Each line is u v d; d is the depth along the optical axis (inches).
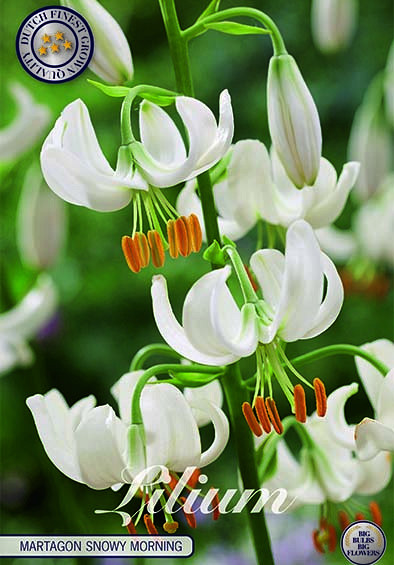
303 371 61.9
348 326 63.9
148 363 63.3
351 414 62.7
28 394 59.5
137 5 69.2
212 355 21.4
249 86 68.3
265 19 22.7
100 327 63.6
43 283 39.4
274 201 23.5
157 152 22.0
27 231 39.4
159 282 21.6
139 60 68.9
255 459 23.0
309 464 24.6
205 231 22.8
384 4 69.7
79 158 21.7
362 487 24.5
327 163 23.4
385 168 45.6
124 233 64.1
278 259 21.9
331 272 21.5
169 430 21.8
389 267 51.2
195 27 22.4
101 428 21.5
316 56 69.7
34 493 58.2
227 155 23.2
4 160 33.1
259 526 23.1
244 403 21.9
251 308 21.6
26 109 32.3
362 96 68.4
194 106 21.3
